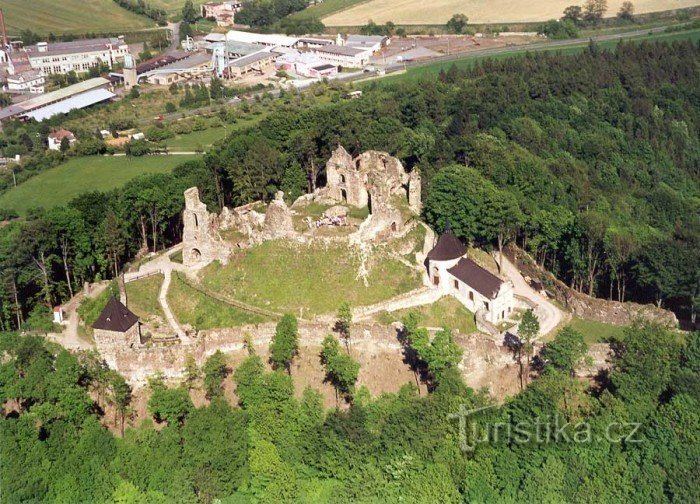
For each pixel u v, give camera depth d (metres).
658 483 157.25
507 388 191.25
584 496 156.88
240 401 188.12
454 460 165.38
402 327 199.88
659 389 176.25
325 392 192.88
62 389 181.88
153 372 195.38
